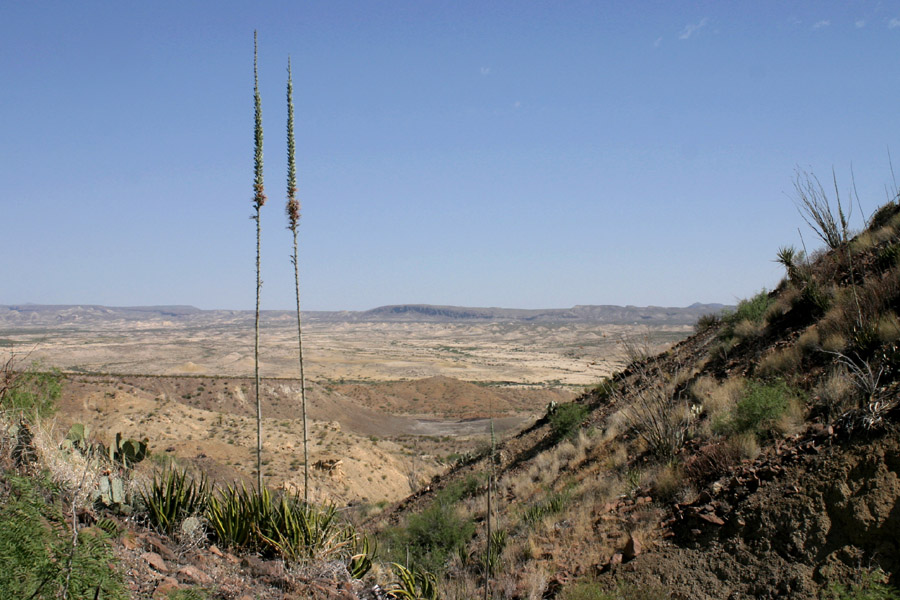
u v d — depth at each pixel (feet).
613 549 32.86
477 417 312.29
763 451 32.35
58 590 14.10
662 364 62.34
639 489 38.29
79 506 20.24
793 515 26.45
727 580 26.37
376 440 190.19
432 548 43.52
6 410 23.45
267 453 122.21
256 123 22.38
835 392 32.35
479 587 34.73
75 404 123.03
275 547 25.55
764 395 35.70
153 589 18.01
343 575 25.66
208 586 20.16
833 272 50.52
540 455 61.41
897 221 50.62
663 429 42.27
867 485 25.22
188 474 33.71
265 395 232.53
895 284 39.19
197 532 24.57
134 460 30.27
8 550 13.83
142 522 23.82
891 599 20.80
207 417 146.10
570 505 42.86
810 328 43.11
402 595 26.66
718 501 30.17
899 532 23.17
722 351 55.06
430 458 174.40
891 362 31.81
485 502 54.85
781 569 25.17
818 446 28.86
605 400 65.98
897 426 26.23
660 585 27.99
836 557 24.14
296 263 23.50
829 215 51.57
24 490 16.51
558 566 34.12
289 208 23.08
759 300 56.90
